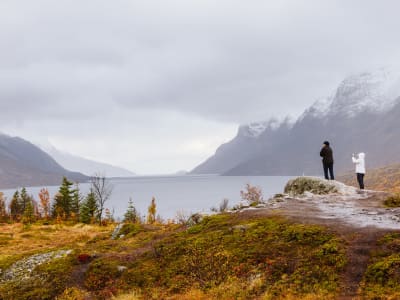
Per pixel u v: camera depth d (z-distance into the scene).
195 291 15.63
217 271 16.84
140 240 26.59
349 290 12.77
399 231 15.41
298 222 19.14
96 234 45.72
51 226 62.34
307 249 16.09
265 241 17.94
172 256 20.03
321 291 13.03
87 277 20.09
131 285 18.31
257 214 22.70
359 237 15.71
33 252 26.55
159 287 17.34
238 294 14.47
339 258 14.48
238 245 18.50
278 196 30.72
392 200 22.95
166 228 30.45
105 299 17.55
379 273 12.84
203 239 20.55
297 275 14.45
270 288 14.25
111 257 21.95
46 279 20.59
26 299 19.03
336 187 29.00
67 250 25.39
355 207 22.39
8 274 22.70
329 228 17.34
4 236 46.94
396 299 11.39
